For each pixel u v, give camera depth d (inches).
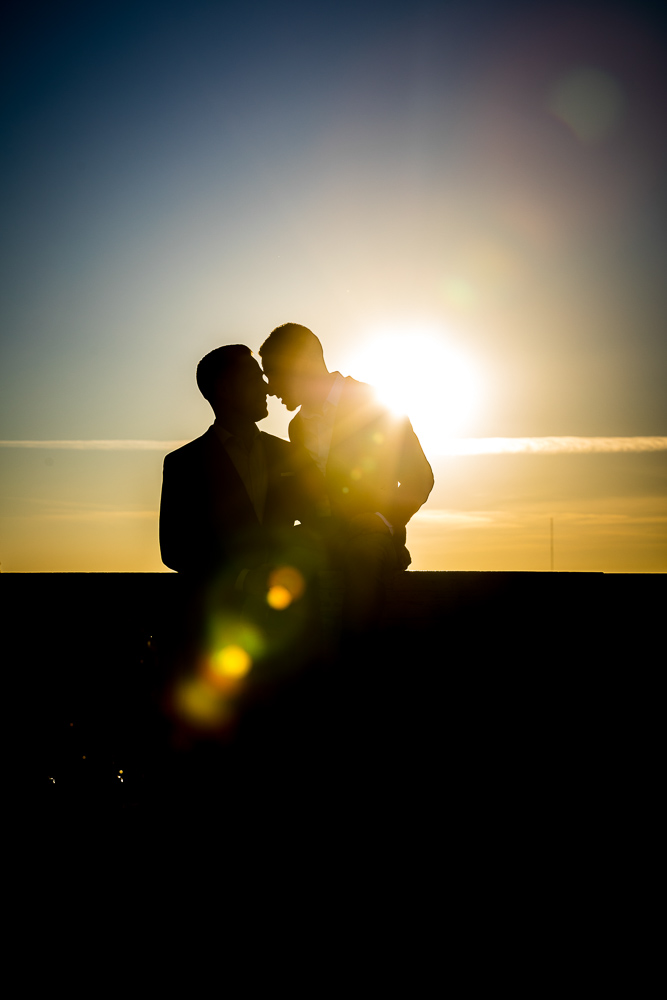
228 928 89.8
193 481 95.7
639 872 98.1
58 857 102.5
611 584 103.4
